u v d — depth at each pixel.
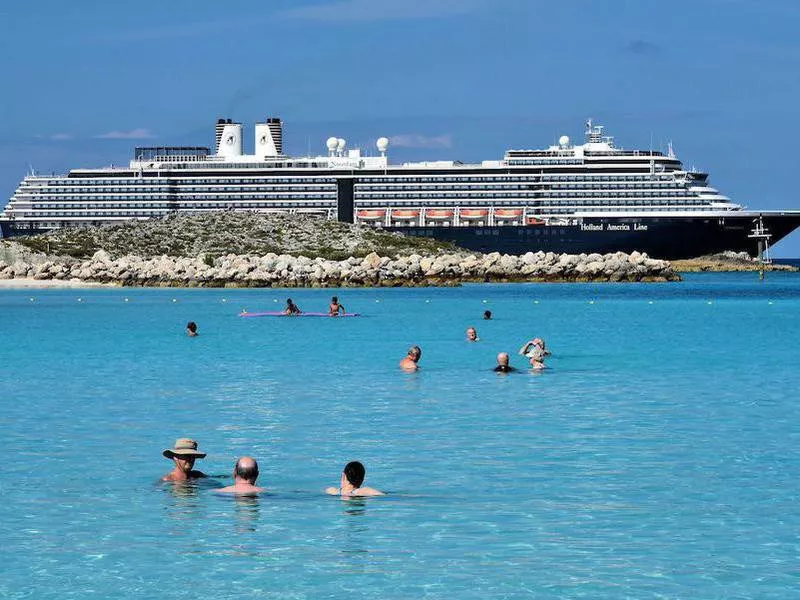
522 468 52.00
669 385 85.19
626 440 59.59
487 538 39.84
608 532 40.56
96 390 82.88
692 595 33.94
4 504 44.75
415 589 34.53
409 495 46.34
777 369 97.25
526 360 107.62
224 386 85.25
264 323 172.62
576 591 34.28
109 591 34.47
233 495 46.41
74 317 192.88
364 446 57.94
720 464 52.91
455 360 106.75
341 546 38.88
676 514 43.06
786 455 55.22
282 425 65.19
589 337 140.75
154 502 45.12
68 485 48.25
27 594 34.22
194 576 35.75
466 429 63.41
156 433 62.31
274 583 35.12
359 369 98.31
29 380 90.00
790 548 38.53
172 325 168.50
